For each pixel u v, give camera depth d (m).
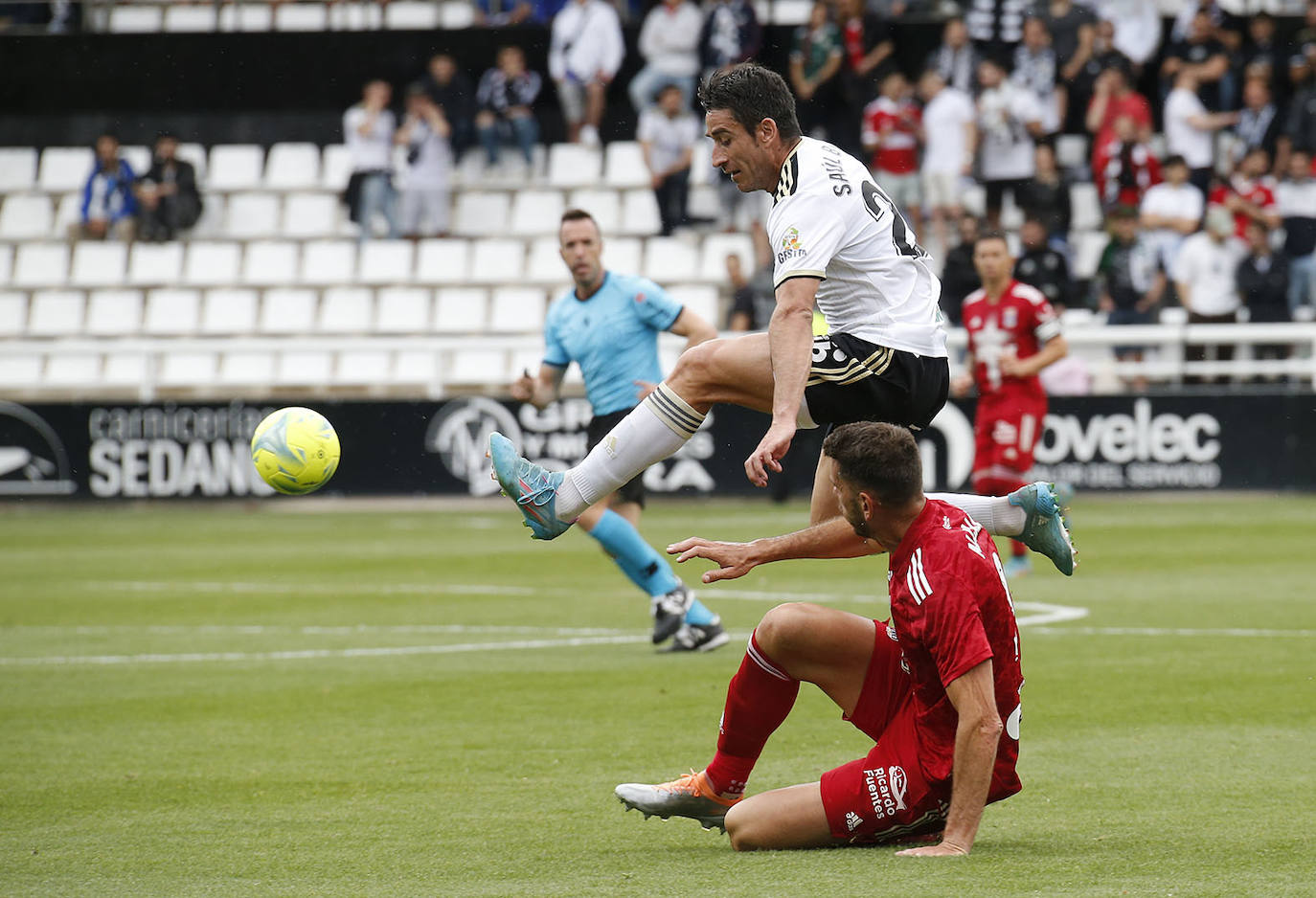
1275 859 10.89
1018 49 59.62
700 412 13.09
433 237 61.72
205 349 55.34
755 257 58.19
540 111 67.38
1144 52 61.22
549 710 17.91
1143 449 48.75
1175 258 52.69
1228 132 58.16
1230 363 49.88
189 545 41.16
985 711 10.48
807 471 51.41
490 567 35.25
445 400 52.78
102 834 12.48
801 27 64.75
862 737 16.11
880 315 13.05
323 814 13.12
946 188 55.81
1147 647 21.80
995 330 30.42
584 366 23.48
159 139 63.59
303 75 68.69
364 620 26.56
